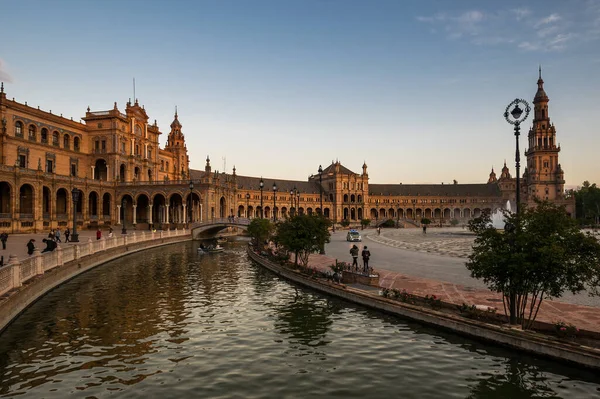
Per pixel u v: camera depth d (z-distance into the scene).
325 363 15.44
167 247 64.19
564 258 14.89
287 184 183.12
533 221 15.88
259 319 21.66
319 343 17.67
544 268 15.06
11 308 20.36
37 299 25.20
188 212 107.00
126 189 95.69
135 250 55.03
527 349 15.52
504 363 15.14
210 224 80.38
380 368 14.90
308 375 14.35
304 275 31.34
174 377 14.23
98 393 12.98
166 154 129.38
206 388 13.34
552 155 174.00
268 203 171.25
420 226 160.50
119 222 95.88
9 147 75.62
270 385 13.58
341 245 60.75
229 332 19.41
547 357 14.97
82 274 36.00
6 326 19.52
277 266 36.44
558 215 15.80
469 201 199.38
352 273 28.23
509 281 16.55
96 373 14.56
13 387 13.41
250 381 13.88
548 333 16.34
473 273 17.48
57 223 78.19
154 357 16.12
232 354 16.47
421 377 14.09
